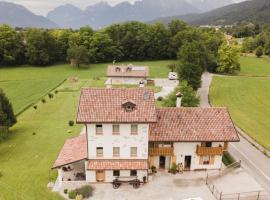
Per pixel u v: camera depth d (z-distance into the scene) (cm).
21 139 5844
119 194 4088
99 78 11406
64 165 4219
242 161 4947
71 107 7812
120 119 4078
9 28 14412
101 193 4106
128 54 16200
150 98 4319
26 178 4469
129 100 4225
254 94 9219
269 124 6694
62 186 4241
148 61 15975
